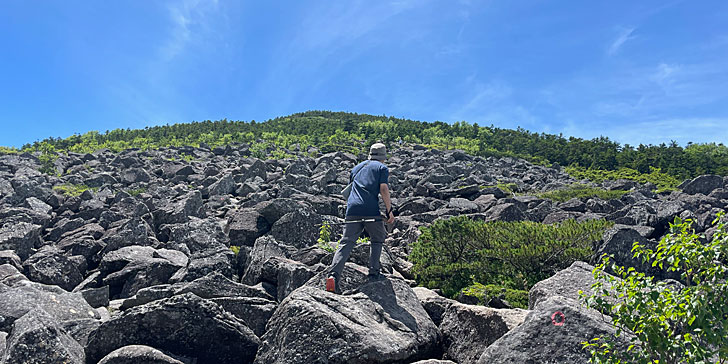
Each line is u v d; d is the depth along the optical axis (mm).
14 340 4945
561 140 52969
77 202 15180
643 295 3822
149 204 15320
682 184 25453
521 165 39656
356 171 6531
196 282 6648
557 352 4320
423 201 17297
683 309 3531
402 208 17531
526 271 8969
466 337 5488
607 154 45281
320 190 19672
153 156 29531
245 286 6828
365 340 4840
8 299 6602
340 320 5023
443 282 8648
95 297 7832
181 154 31969
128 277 8930
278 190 18922
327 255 8406
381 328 5277
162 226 12609
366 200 6246
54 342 4984
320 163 27047
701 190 24141
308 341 4902
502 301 7438
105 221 13164
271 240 8828
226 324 5477
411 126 58844
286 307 5258
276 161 28938
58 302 6836
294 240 11039
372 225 6305
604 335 4230
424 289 7672
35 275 8984
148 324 5371
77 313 6789
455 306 5812
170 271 8992
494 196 20719
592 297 4066
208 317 5453
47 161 25000
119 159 25969
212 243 11156
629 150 47438
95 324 6312
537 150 50312
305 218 11375
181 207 13484
